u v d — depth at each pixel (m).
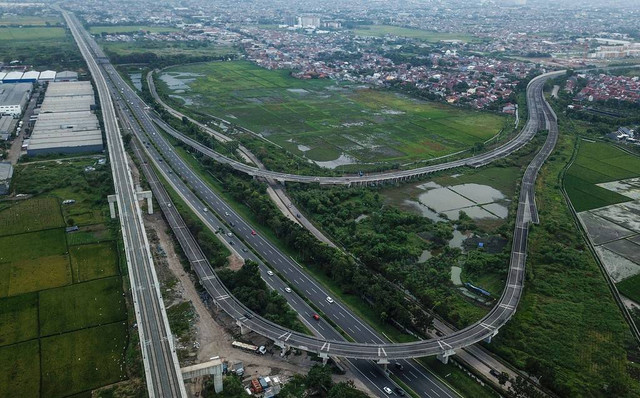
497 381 182.12
